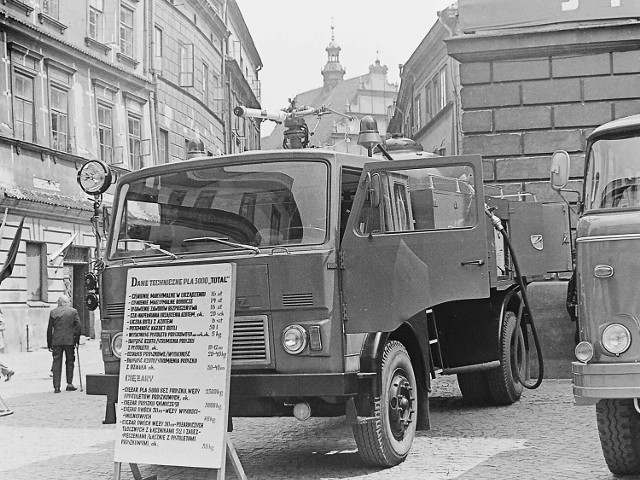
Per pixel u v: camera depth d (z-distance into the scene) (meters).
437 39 34.91
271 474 7.98
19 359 23.41
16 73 26.58
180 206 8.16
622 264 6.48
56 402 14.38
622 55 14.40
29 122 27.22
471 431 9.48
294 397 7.58
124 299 8.14
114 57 32.50
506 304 10.42
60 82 28.92
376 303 7.65
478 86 14.88
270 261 7.55
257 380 7.39
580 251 6.68
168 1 37.56
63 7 29.30
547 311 13.65
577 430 9.24
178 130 38.16
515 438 8.98
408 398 8.21
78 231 29.16
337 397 7.55
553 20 14.30
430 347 9.12
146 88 34.69
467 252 7.70
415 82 42.72
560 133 14.58
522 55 14.67
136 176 8.46
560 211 12.08
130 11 34.09
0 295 25.20
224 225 7.94
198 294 7.03
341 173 7.79
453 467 7.75
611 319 6.46
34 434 10.99
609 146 7.32
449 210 7.77
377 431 7.64
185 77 39.38
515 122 14.73
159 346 7.12
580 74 14.52
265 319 7.54
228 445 6.87
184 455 6.88
